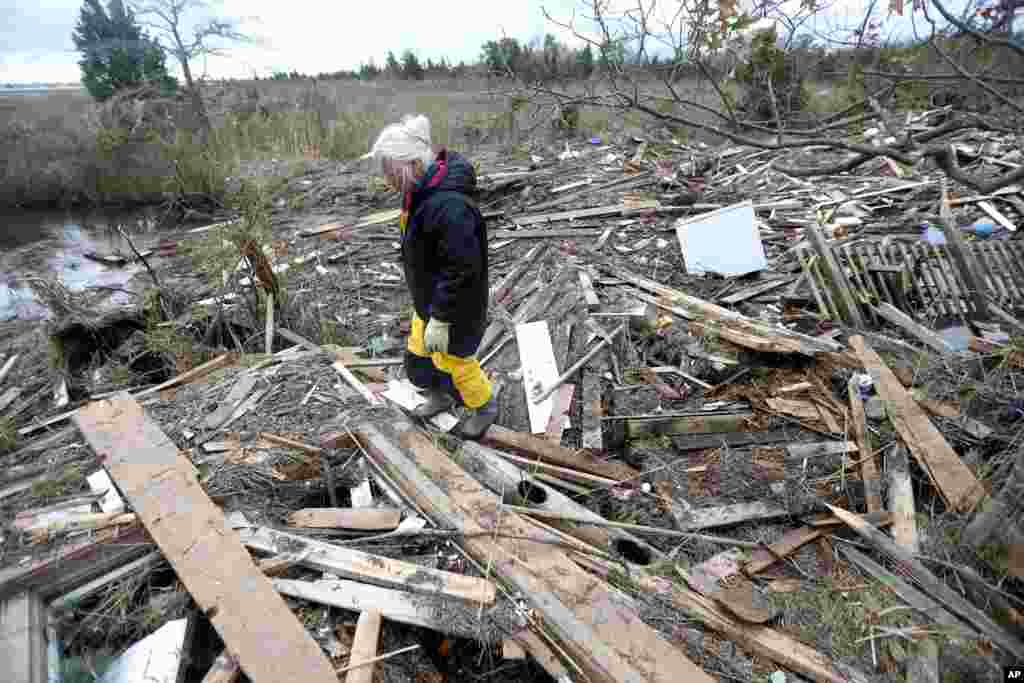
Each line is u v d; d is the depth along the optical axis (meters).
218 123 14.20
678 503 3.47
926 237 6.46
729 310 5.65
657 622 2.65
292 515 3.13
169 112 13.42
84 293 6.87
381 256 7.66
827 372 4.52
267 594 2.57
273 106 16.05
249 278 5.87
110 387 4.96
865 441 3.79
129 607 2.68
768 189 8.96
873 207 7.93
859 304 5.55
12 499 3.14
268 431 3.64
